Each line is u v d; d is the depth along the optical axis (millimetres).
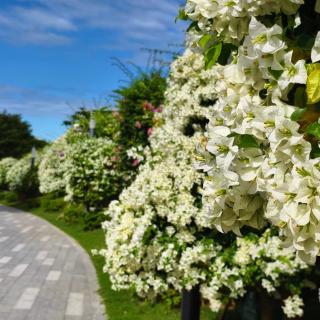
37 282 9125
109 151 17297
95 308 7574
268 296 5914
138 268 6777
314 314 5996
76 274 9945
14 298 7957
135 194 6465
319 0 1837
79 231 16516
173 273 6172
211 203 1957
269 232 5547
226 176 1802
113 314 7082
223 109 1928
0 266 10477
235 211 1895
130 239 6574
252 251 5484
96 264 10891
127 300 7750
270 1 1833
